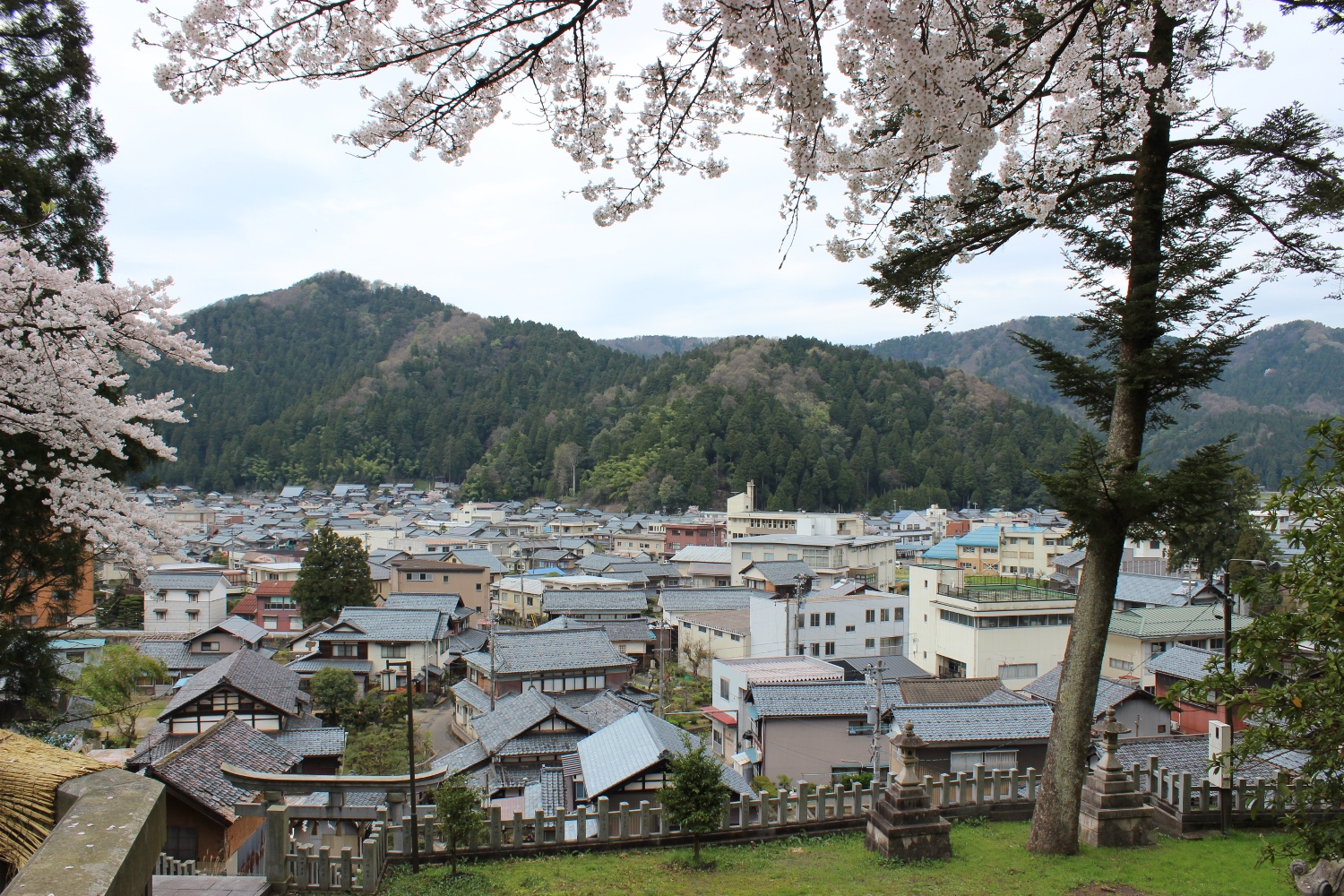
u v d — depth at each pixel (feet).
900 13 10.25
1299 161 18.28
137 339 20.22
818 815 27.07
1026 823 26.50
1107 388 22.93
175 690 75.51
